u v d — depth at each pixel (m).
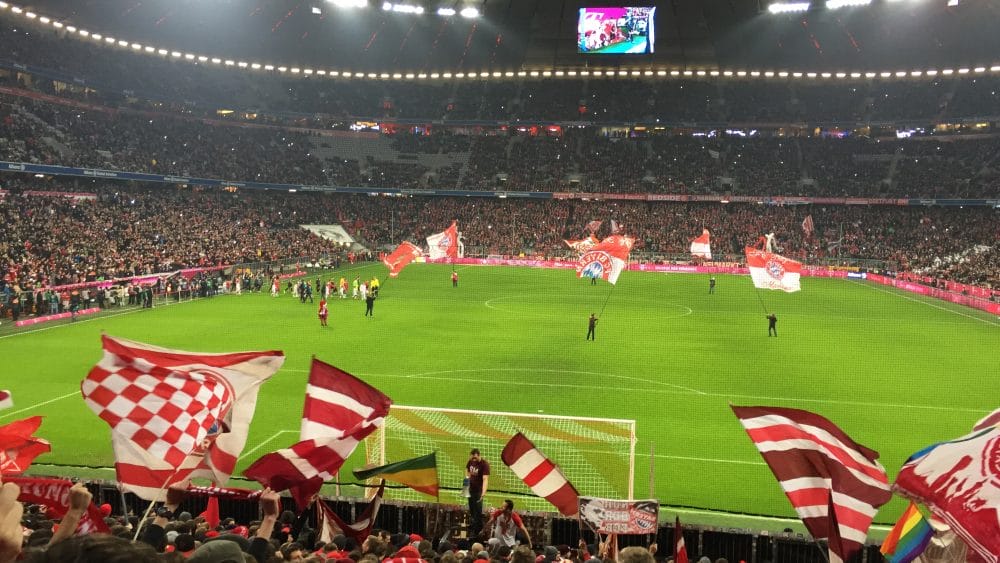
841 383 29.95
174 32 91.31
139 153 79.12
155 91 86.94
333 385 9.61
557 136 109.38
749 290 64.81
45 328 40.12
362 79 112.69
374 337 39.12
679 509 16.81
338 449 8.83
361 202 99.75
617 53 106.81
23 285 45.28
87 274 51.44
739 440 22.30
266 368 8.23
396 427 20.08
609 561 9.09
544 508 16.06
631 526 11.10
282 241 80.62
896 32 99.19
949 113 96.44
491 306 52.28
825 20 101.56
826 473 8.43
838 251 85.06
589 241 53.59
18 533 2.96
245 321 44.09
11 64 68.56
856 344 39.06
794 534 12.89
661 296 59.69
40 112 74.06
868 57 101.94
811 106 104.56
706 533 12.91
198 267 62.50
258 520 12.41
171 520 9.98
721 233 92.00
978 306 54.84
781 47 105.75
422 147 106.62
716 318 47.94
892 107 100.56
